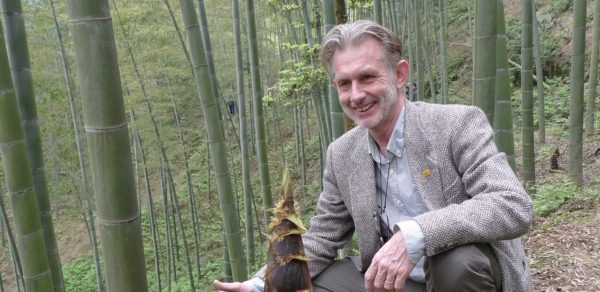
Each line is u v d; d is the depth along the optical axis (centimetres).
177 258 955
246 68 1209
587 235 392
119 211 145
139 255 150
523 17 584
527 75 582
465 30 1279
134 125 859
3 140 255
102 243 148
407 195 168
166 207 887
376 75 156
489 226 142
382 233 177
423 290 177
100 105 139
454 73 1164
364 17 735
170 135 966
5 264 1087
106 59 138
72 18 137
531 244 405
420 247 143
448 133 160
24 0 796
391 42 158
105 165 142
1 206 450
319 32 554
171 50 891
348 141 182
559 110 911
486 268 146
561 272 335
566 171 655
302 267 133
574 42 568
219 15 1174
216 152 383
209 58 568
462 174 159
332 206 192
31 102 292
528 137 578
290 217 132
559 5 1118
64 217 1047
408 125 165
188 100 1291
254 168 1213
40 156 305
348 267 192
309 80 538
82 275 997
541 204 516
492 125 241
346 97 162
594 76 750
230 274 655
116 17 821
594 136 749
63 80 820
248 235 585
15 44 281
